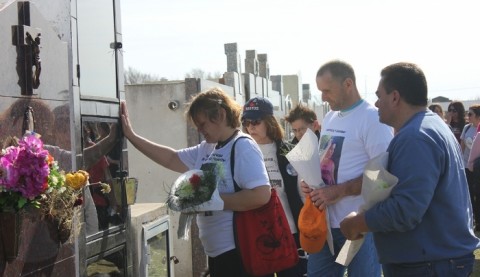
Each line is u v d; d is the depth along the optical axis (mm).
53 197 2869
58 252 3145
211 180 3369
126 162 4367
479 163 8312
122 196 4293
